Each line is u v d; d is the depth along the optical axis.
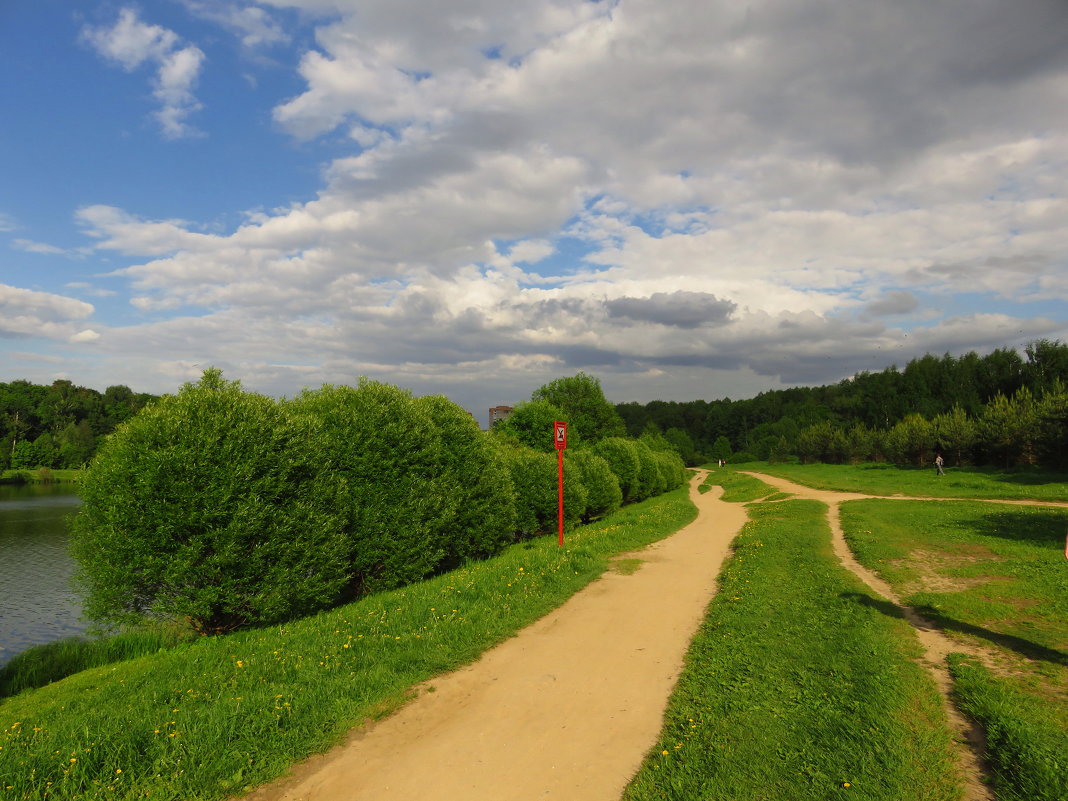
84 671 9.52
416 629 8.21
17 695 9.14
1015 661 6.53
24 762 4.51
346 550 11.87
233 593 9.76
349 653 7.21
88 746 4.78
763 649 7.06
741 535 17.92
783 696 5.70
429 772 4.67
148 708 5.80
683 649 7.54
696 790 4.20
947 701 5.59
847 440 73.94
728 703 5.61
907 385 85.00
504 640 7.96
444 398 17.47
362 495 13.22
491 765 4.76
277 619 10.59
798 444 87.12
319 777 4.61
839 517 21.44
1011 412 42.28
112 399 98.62
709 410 157.12
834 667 6.32
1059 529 15.55
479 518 16.52
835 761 4.47
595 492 26.66
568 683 6.45
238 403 10.84
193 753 4.75
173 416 10.06
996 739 4.69
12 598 20.92
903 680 5.97
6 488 65.81
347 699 5.86
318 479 11.79
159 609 9.36
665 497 41.81
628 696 6.08
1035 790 3.95
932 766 4.38
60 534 34.25
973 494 27.59
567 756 4.89
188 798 4.28
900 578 10.83
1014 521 17.33
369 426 13.61
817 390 147.88
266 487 10.44
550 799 4.29
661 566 13.30
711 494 44.97
